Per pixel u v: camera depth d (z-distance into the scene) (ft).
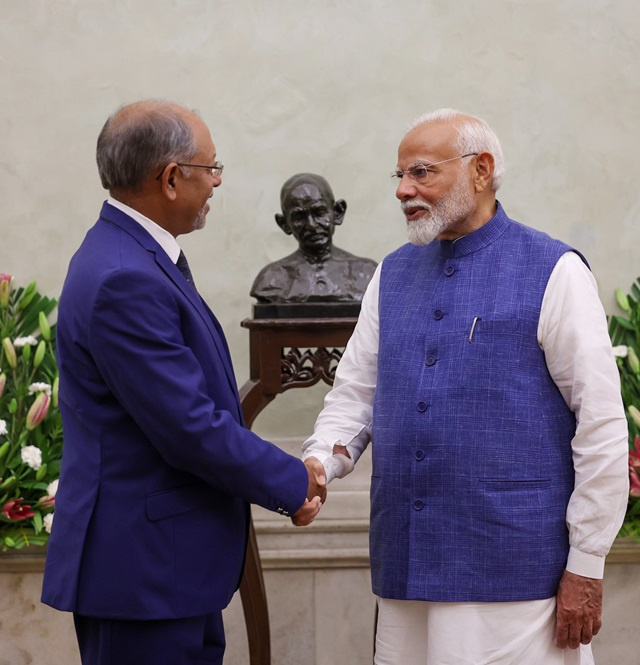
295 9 13.30
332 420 8.54
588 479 7.34
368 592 12.13
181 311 7.20
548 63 13.44
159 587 7.06
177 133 7.32
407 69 13.41
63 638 11.78
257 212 13.38
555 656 7.57
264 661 10.57
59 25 13.16
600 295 13.55
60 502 7.36
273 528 11.95
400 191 7.84
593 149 13.52
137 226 7.35
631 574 11.86
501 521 7.38
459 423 7.52
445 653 7.48
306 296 10.64
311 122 13.38
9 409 11.85
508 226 8.00
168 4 13.20
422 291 8.07
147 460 7.13
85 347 7.04
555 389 7.65
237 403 7.64
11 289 13.08
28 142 13.21
